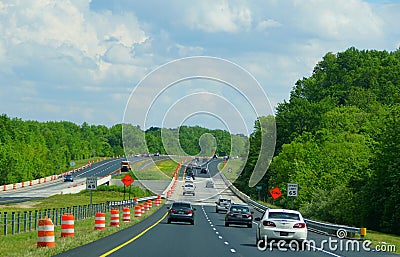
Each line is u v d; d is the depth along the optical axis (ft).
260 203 294.87
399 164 180.75
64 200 269.85
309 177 257.34
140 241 100.63
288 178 280.10
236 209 161.58
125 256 74.33
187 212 160.76
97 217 125.08
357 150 259.80
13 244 88.99
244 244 103.35
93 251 79.61
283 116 431.02
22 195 301.63
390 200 178.50
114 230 124.77
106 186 320.91
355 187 202.28
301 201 249.75
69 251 79.05
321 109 425.69
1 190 341.00
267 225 99.30
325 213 208.13
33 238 104.22
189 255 80.33
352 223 192.75
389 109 298.97
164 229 137.28
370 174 199.52
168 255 78.89
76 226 134.72
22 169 391.86
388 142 193.16
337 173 247.50
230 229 148.15
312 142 295.48
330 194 215.10
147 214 206.28
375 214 188.65
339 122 361.10
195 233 128.06
